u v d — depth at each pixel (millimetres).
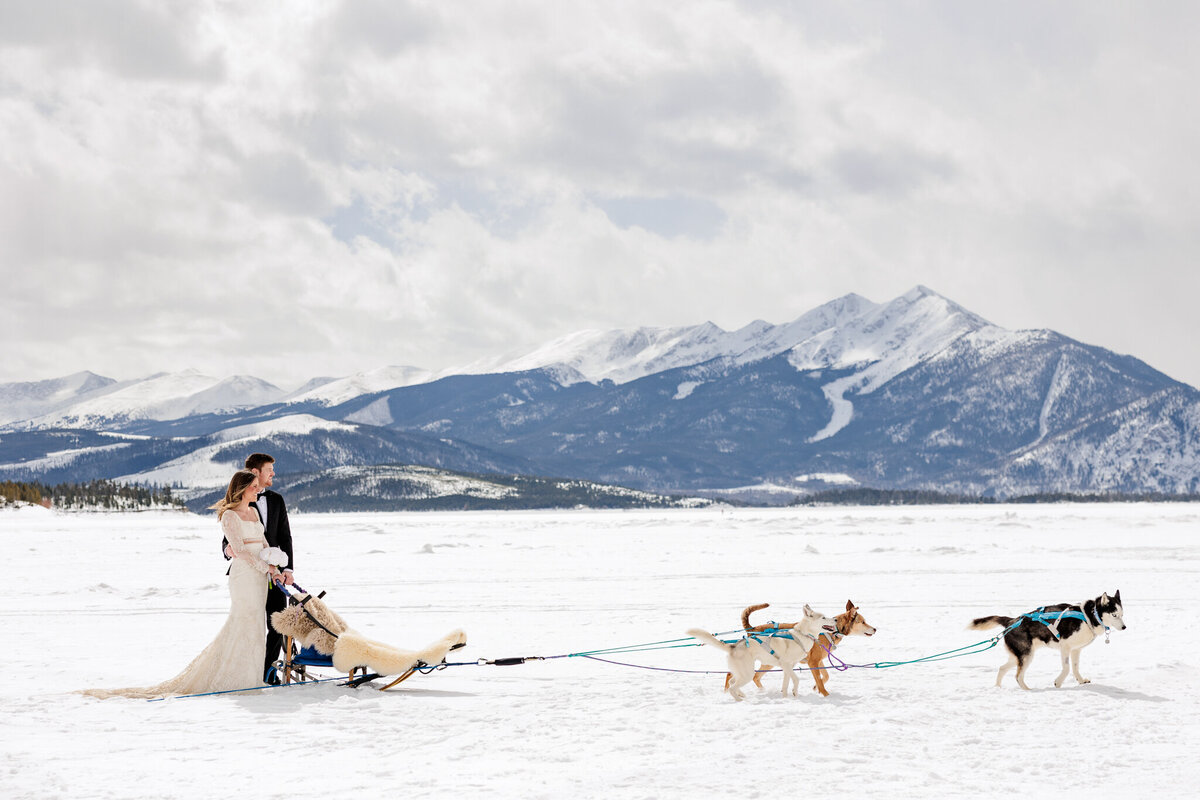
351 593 22031
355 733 8203
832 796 6348
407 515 146250
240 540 10023
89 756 7418
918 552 36250
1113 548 37375
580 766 7141
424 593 21891
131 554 37438
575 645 13875
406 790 6500
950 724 8523
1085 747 7707
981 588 21562
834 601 19406
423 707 9266
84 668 11828
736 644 9797
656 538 52750
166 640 14414
